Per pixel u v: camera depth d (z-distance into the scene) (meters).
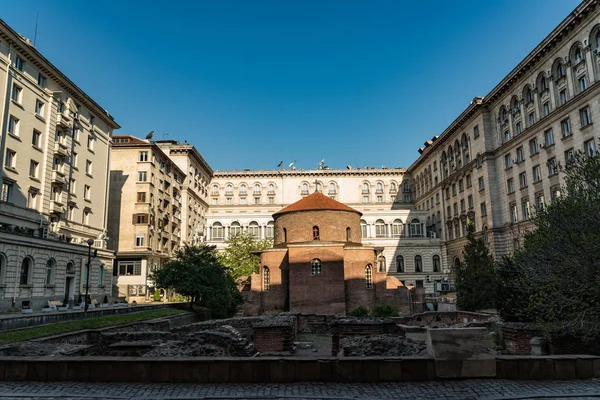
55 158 45.75
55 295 41.66
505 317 24.89
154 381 10.22
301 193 103.31
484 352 10.48
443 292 69.19
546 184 49.38
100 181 54.88
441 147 81.69
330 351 22.64
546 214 20.34
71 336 21.47
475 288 37.03
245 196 103.44
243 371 10.27
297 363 10.31
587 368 10.43
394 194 103.19
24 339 19.70
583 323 16.17
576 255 16.84
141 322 27.16
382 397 9.16
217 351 13.77
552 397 9.07
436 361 10.30
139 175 63.50
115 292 60.00
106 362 10.33
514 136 56.84
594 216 17.27
